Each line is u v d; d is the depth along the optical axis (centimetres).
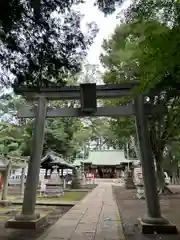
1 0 385
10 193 1814
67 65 493
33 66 472
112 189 2345
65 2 444
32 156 779
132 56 489
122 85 793
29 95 782
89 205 1238
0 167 1272
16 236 635
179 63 396
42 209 1159
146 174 725
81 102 779
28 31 444
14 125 2455
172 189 2339
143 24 441
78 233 662
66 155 2906
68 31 475
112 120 1939
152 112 772
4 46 452
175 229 663
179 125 1653
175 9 507
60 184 1738
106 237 622
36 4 420
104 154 4603
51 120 2742
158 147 1809
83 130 3011
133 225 765
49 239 599
